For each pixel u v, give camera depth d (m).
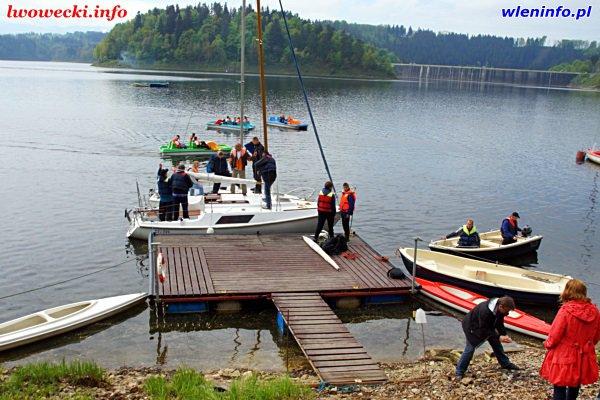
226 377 12.14
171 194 22.19
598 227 28.77
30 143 45.47
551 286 17.67
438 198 33.06
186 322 15.47
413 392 10.56
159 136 52.75
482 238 23.64
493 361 12.65
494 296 17.53
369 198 32.12
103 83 128.75
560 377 8.16
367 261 19.00
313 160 43.34
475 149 53.81
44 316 14.85
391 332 15.42
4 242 22.16
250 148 25.11
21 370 11.25
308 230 23.38
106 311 15.41
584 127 79.31
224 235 21.17
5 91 96.75
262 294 15.96
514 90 195.12
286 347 14.22
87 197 29.59
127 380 11.65
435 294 17.00
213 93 107.69
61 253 21.22
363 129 64.81
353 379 11.52
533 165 46.53
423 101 116.38
